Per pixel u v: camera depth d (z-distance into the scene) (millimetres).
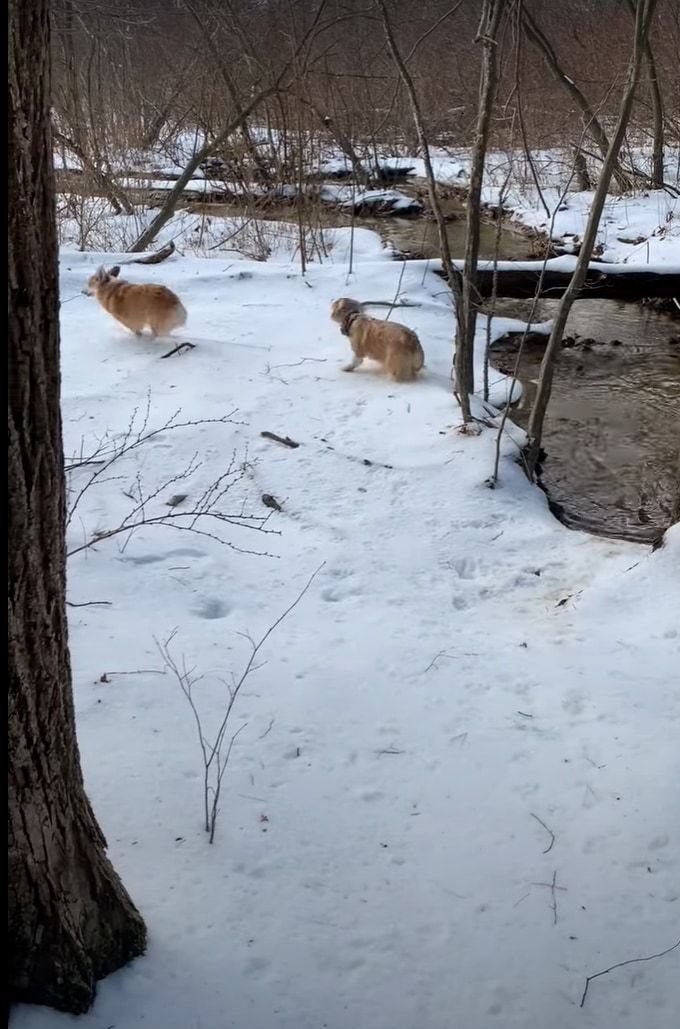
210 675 4355
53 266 2252
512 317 11703
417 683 4402
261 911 3057
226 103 16375
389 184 20453
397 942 2992
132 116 18219
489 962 2941
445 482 6844
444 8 20703
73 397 8227
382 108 20219
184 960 2846
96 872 2693
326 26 15789
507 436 7492
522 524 6340
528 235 16391
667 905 3174
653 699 4266
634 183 17938
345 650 4695
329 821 3492
